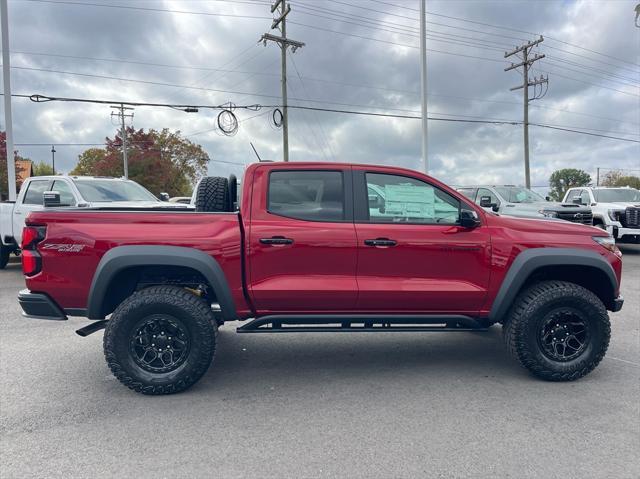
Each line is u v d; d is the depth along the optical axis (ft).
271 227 13.84
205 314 13.50
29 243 13.55
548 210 41.27
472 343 18.72
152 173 160.04
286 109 77.20
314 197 14.38
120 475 9.51
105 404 12.93
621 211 43.16
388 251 14.07
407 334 20.07
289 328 14.17
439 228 14.35
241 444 10.74
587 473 9.52
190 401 13.15
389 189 14.58
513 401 13.05
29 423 11.80
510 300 14.43
